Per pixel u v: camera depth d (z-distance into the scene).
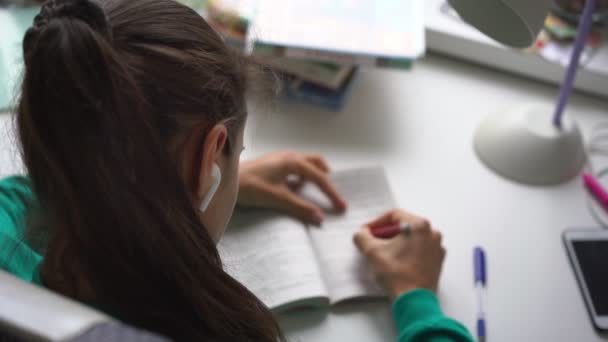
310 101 0.87
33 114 0.33
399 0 0.86
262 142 0.82
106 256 0.38
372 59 0.80
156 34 0.36
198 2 0.84
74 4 0.33
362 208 0.75
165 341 0.26
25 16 0.84
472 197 0.78
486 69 0.95
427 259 0.67
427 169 0.81
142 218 0.37
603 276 0.70
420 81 0.92
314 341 0.64
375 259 0.67
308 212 0.72
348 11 0.83
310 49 0.79
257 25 0.80
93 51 0.32
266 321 0.53
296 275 0.66
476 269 0.70
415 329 0.61
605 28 0.91
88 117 0.33
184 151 0.40
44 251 0.49
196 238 0.42
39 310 0.27
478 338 0.65
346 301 0.67
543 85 0.93
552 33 0.91
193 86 0.38
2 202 0.57
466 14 0.60
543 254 0.73
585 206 0.78
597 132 0.86
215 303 0.46
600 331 0.66
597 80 0.89
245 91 0.45
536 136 0.78
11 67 0.75
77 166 0.34
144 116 0.35
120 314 0.42
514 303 0.68
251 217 0.72
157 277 0.41
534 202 0.78
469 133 0.85
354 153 0.82
